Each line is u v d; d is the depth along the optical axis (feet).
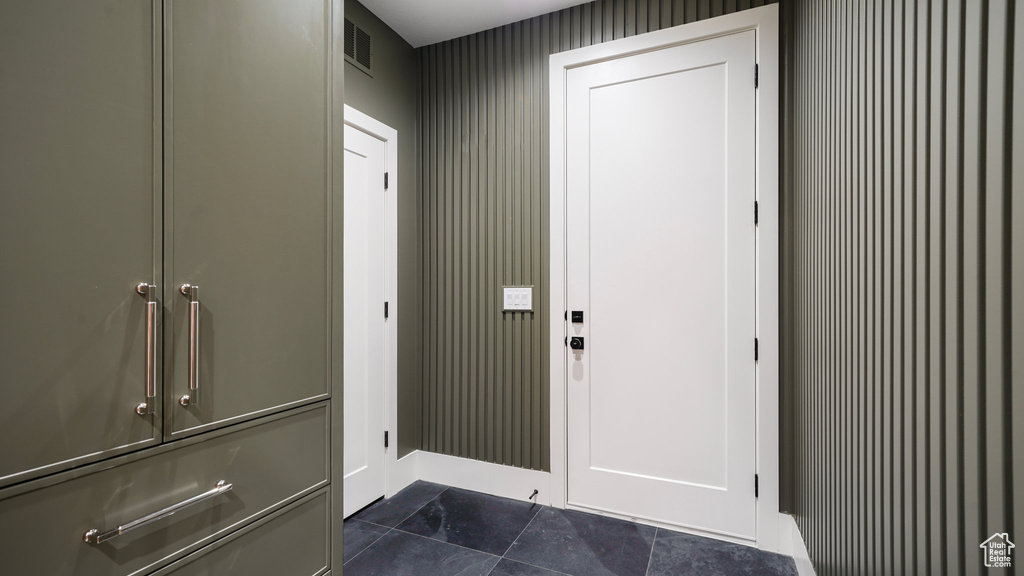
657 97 6.64
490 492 7.74
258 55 3.22
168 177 2.67
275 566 3.36
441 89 8.26
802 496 5.40
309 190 3.63
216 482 2.96
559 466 7.18
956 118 2.03
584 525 6.64
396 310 7.83
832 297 4.09
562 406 7.17
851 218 3.51
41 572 2.20
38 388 2.19
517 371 7.59
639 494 6.72
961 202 1.99
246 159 3.13
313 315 3.67
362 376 7.12
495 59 7.81
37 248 2.18
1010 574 1.67
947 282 2.11
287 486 3.45
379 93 7.48
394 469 7.73
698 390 6.40
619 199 6.86
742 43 6.16
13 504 2.12
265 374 3.27
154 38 2.61
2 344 2.08
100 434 2.40
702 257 6.38
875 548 3.02
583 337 7.07
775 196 5.95
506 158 7.71
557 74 7.23
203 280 2.85
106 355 2.42
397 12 7.33
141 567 2.58
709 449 6.33
